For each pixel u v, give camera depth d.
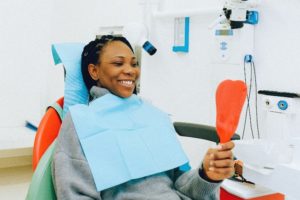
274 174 1.10
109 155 1.02
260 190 1.32
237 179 1.38
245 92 0.82
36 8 2.53
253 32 1.59
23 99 2.54
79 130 1.03
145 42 2.00
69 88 1.25
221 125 0.84
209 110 1.83
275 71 1.53
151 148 1.10
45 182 0.99
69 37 2.68
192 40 1.90
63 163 0.98
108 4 2.43
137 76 1.22
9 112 2.49
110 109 1.13
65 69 1.26
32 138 2.20
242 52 1.62
